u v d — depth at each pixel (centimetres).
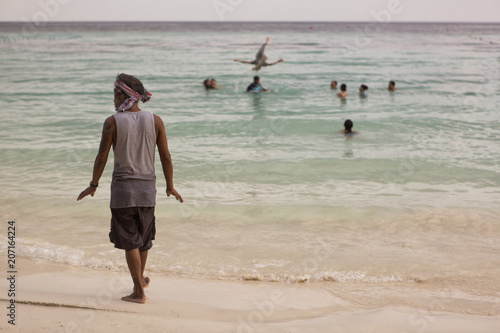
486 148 1080
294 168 920
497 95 1978
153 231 363
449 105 1717
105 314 324
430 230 602
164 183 820
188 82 2355
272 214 663
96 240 552
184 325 310
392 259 501
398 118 1454
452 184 820
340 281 451
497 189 790
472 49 5141
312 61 3669
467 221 636
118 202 337
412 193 770
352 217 653
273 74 2762
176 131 1255
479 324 328
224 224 620
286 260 499
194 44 5822
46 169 884
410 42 6538
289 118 1463
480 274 463
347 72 2897
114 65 3147
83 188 775
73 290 387
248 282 445
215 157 997
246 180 841
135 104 344
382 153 1041
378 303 392
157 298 375
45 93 1897
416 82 2438
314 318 345
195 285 426
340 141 1163
